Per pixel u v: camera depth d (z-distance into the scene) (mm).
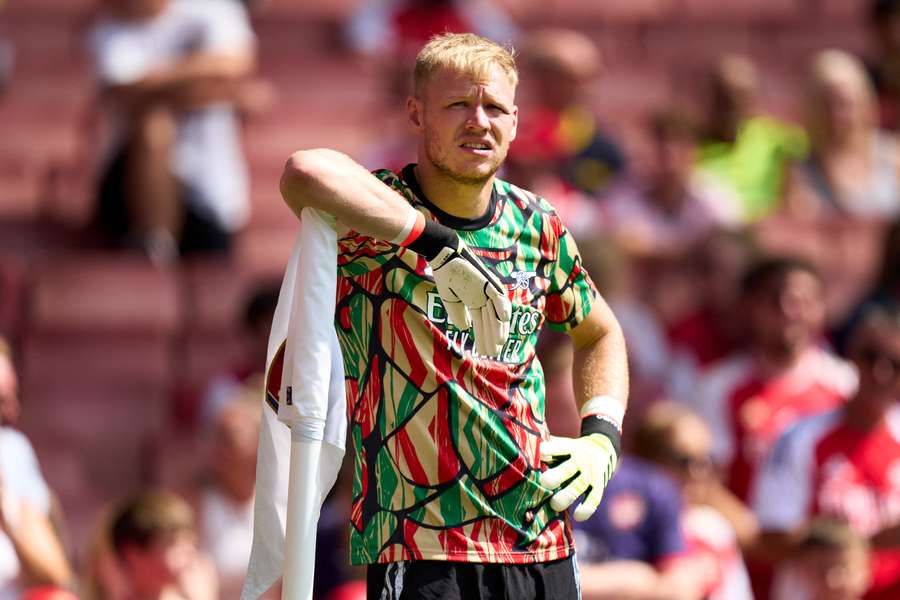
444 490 10680
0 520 19125
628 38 43531
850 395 24281
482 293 10609
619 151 32438
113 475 28797
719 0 44375
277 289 26312
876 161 34781
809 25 44531
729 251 27969
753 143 34344
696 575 19781
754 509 23828
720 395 25172
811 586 21547
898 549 22438
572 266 11445
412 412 10719
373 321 10852
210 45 31969
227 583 22359
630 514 19750
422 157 10930
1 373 19594
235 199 31938
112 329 29969
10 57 39406
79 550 27250
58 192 35344
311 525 10852
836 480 23094
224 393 26203
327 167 10453
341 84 39344
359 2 41969
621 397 11664
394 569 10727
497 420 10758
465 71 10648
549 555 10914
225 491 22672
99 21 32281
